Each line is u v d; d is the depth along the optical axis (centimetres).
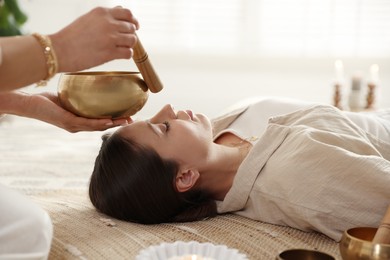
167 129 133
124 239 114
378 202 115
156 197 128
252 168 130
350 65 370
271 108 164
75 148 233
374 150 128
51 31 374
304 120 141
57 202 143
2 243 87
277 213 126
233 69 380
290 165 122
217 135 160
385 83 367
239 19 377
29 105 120
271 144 132
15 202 92
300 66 375
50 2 371
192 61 381
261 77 379
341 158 117
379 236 98
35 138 258
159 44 381
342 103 316
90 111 117
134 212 128
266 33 376
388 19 364
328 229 116
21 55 89
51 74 93
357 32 366
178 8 378
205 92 382
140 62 117
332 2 366
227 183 140
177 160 131
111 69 378
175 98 383
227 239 115
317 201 117
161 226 126
